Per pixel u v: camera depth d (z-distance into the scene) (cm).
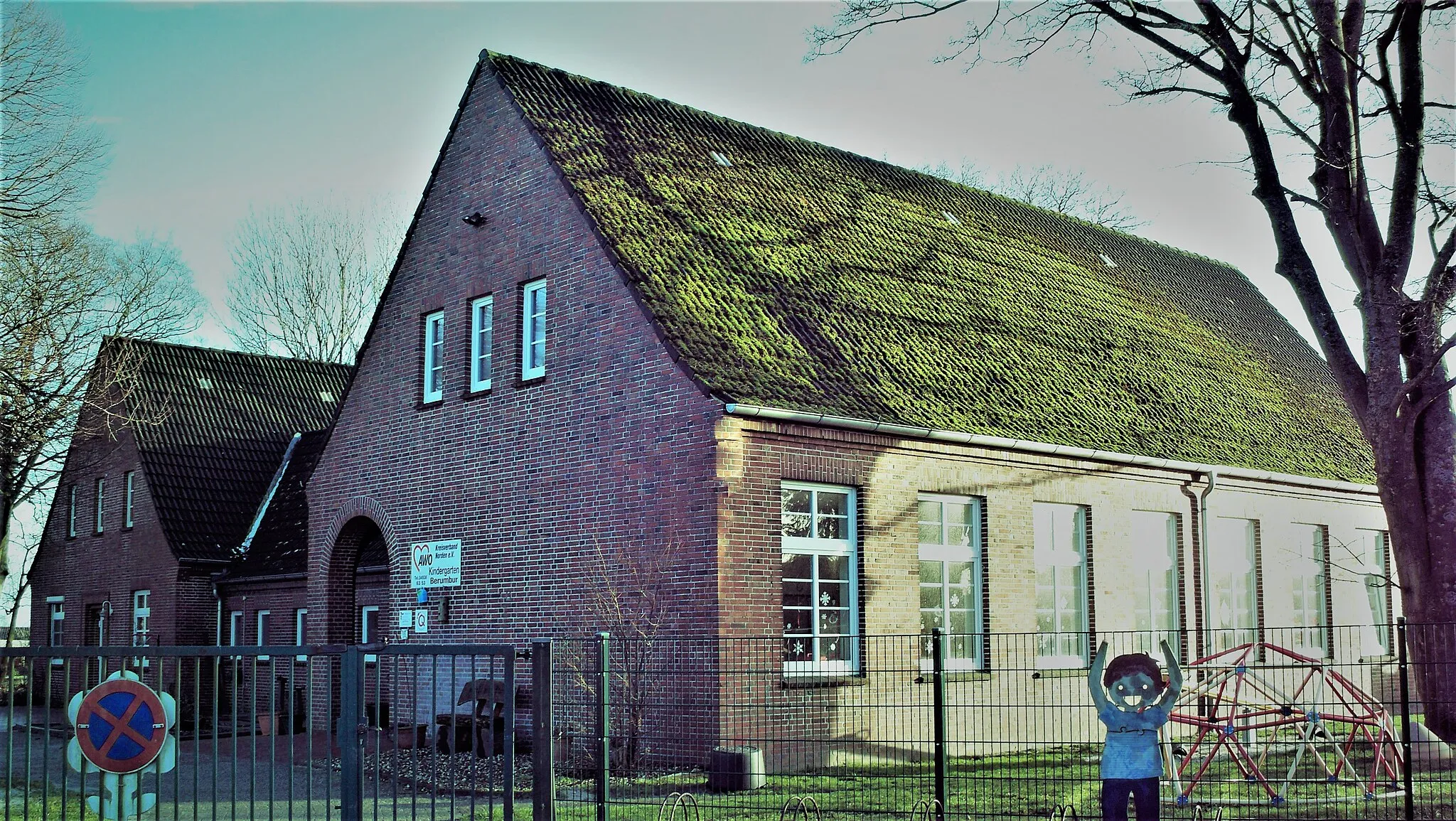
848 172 2489
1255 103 1752
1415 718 1730
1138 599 2175
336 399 3503
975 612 1916
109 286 2334
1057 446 1978
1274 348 3053
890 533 1791
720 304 1839
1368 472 2678
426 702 2039
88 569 3362
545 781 1005
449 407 2070
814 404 1712
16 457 2181
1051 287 2567
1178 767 1553
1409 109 1759
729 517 1623
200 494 3059
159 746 988
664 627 1659
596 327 1823
